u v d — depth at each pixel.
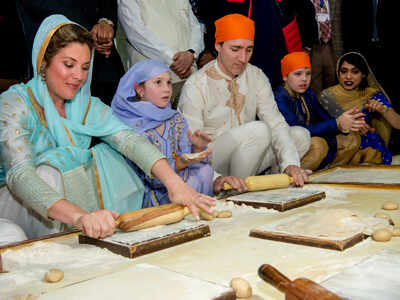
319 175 2.90
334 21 4.91
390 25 4.75
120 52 3.54
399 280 0.99
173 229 1.59
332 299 0.73
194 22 3.39
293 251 1.34
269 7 3.82
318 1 4.42
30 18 2.65
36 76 2.02
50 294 0.99
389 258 1.15
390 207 1.83
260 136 2.83
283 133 2.98
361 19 4.75
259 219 1.82
